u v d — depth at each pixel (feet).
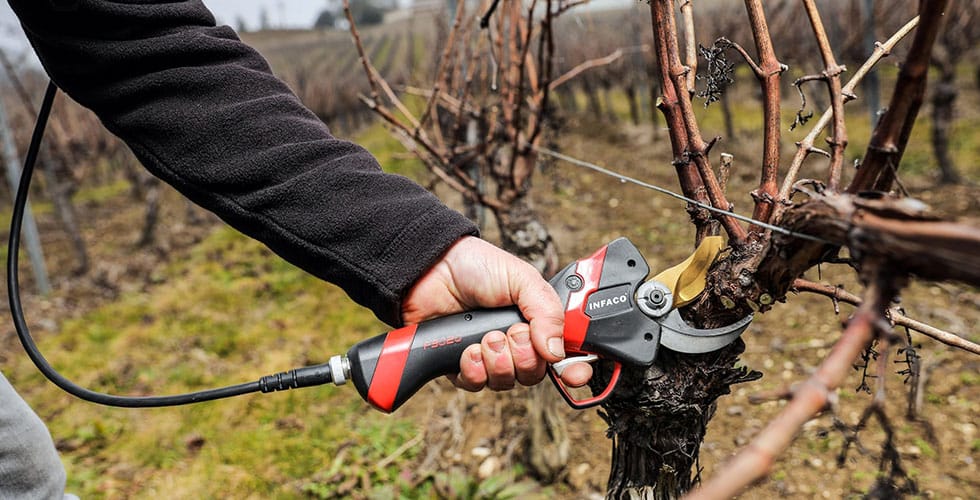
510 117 8.30
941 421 8.45
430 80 17.94
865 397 9.05
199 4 4.04
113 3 3.67
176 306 16.74
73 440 10.94
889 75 29.76
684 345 3.51
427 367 3.67
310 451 10.07
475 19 9.80
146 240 24.12
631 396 3.69
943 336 3.44
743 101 33.83
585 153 27.12
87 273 21.48
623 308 3.54
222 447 10.37
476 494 8.55
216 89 3.79
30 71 27.99
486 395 10.66
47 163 21.56
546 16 7.11
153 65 3.76
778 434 1.64
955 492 7.31
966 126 26.27
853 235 2.13
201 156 3.73
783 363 10.53
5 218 30.73
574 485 8.61
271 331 14.70
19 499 3.73
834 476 7.75
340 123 51.21
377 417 10.68
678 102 3.51
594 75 33.50
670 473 3.90
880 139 2.39
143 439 10.72
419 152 9.00
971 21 19.45
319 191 3.66
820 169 18.30
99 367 13.73
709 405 3.82
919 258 1.91
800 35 24.47
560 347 3.50
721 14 26.03
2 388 3.66
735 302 3.36
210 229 25.35
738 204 16.90
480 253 3.67
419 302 3.78
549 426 8.59
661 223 18.13
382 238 3.61
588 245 16.99
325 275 3.73
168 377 12.98
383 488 8.89
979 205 16.56
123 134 3.85
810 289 3.54
